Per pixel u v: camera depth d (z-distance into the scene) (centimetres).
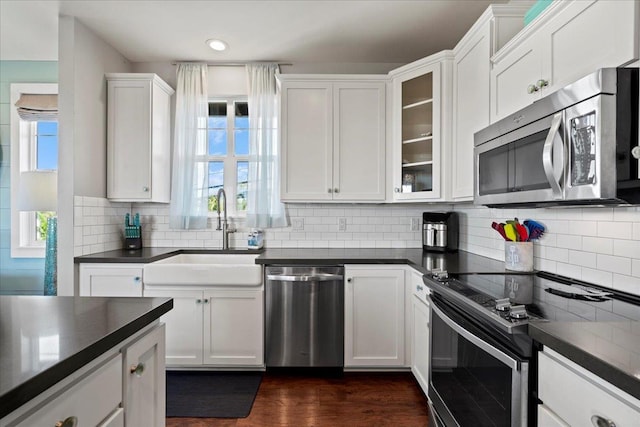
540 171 134
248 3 228
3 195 324
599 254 150
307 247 315
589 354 76
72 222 240
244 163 323
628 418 68
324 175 282
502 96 177
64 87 239
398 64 318
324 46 286
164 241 314
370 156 282
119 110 276
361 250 298
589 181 110
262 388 235
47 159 330
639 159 105
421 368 214
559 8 131
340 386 238
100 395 82
